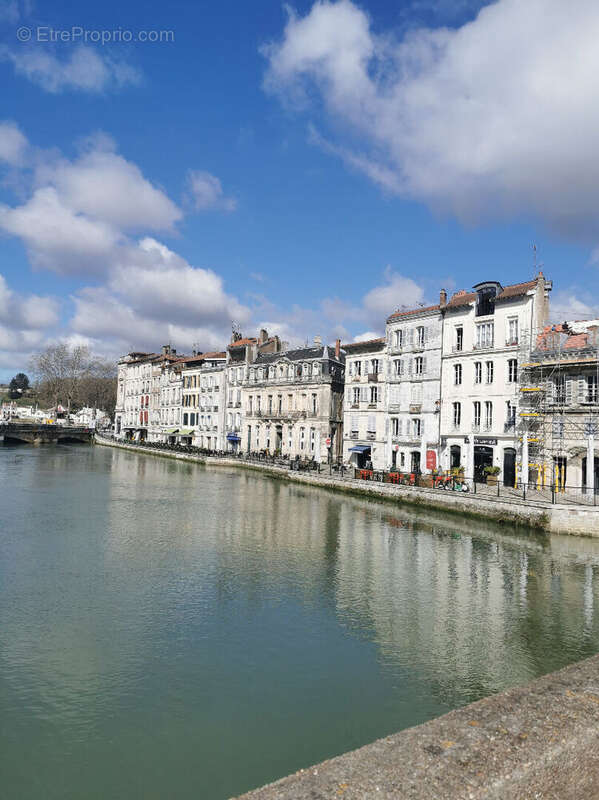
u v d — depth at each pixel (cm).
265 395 8031
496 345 4681
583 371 3894
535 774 414
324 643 1597
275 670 1430
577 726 464
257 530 3125
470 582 2189
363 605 1911
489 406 4741
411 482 4253
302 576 2233
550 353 4091
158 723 1192
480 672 1438
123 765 1058
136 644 1562
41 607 1816
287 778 406
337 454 7200
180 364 10250
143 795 977
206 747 1116
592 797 459
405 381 5588
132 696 1295
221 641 1596
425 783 389
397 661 1493
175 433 9850
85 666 1427
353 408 6228
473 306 4928
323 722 1205
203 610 1833
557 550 2730
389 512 3784
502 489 3997
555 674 577
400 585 2139
